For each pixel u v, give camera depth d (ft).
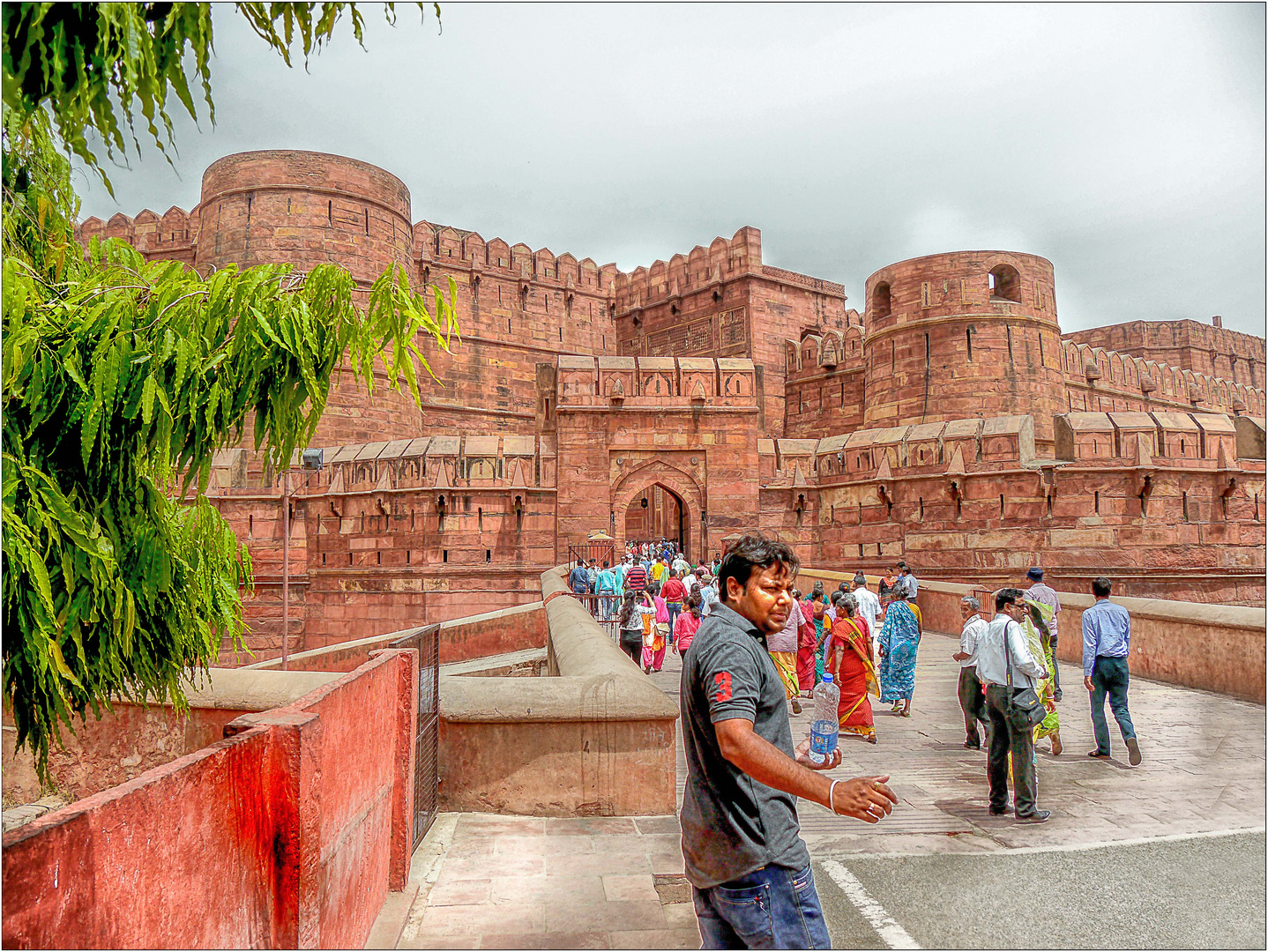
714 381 86.22
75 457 11.93
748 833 7.73
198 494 13.17
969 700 25.18
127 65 7.00
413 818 14.67
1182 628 31.83
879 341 103.30
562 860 14.82
